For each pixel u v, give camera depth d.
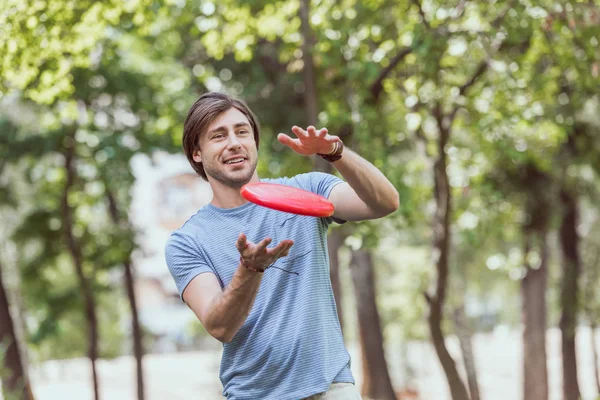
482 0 10.38
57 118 16.00
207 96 3.29
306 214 2.85
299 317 3.13
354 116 11.24
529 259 18.11
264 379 3.15
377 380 19.12
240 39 11.55
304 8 10.48
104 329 32.22
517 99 11.42
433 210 12.05
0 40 9.43
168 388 31.36
